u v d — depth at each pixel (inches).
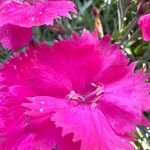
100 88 2.8
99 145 2.5
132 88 2.8
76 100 2.7
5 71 2.7
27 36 3.2
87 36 2.8
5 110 2.7
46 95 2.7
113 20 4.6
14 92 2.7
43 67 2.7
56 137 2.5
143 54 4.5
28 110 2.6
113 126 2.7
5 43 3.2
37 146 2.5
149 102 2.7
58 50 2.8
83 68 2.8
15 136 2.6
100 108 2.7
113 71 2.8
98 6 4.6
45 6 3.1
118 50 2.9
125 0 4.0
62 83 2.8
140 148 3.8
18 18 3.1
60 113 2.5
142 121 2.7
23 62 2.8
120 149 2.5
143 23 3.3
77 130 2.5
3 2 3.2
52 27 3.5
